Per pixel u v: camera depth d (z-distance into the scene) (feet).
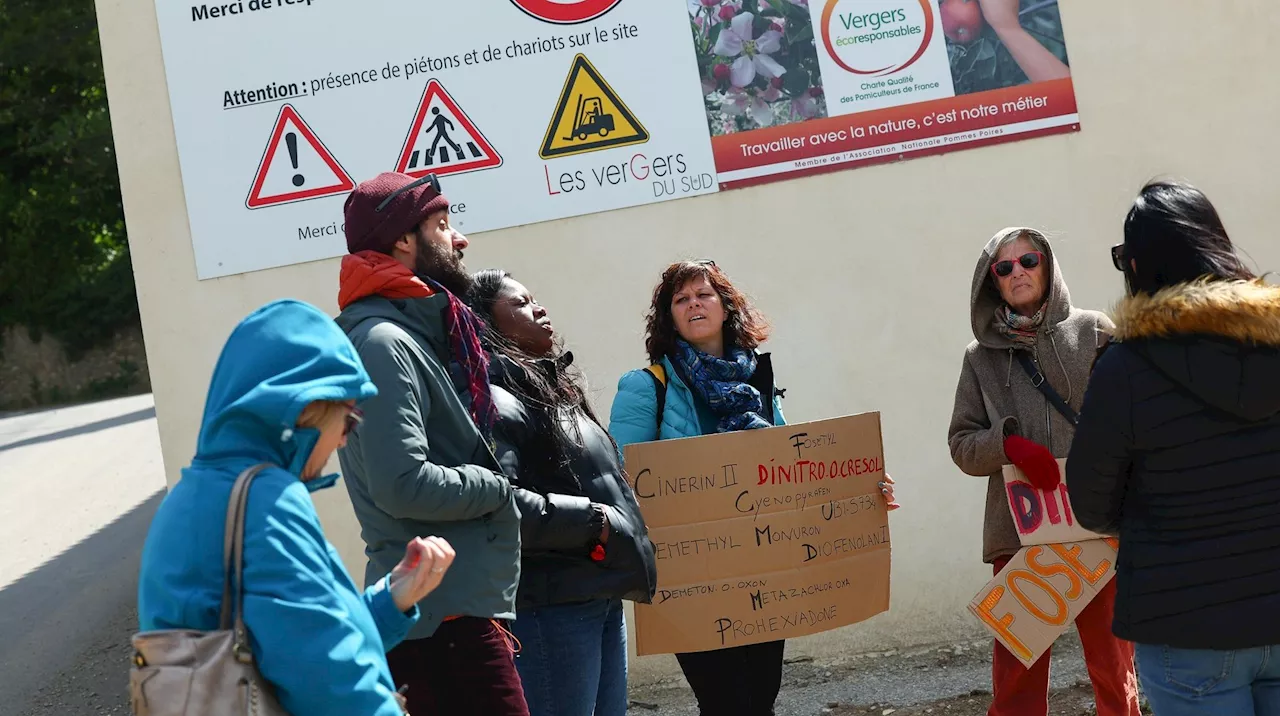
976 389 12.19
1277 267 16.89
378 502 8.20
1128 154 16.84
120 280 93.66
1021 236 11.79
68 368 92.73
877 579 11.71
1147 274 8.38
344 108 15.99
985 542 12.16
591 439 10.08
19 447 50.16
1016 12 16.76
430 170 16.12
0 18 90.99
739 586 11.24
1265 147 16.93
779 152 16.56
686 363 11.66
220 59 15.90
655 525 11.14
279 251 15.98
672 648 11.18
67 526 30.60
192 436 15.89
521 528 9.12
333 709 5.72
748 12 16.48
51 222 94.12
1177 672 8.09
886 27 16.62
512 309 10.37
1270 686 8.11
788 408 16.60
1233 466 7.89
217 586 5.75
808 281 16.62
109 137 92.22
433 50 16.10
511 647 8.96
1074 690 14.62
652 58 16.39
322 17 15.96
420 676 8.57
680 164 16.46
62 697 18.08
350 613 6.00
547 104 16.24
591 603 9.89
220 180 15.92
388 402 8.20
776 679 11.63
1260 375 7.77
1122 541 8.41
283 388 6.00
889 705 14.93
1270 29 16.94
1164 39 16.87
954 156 16.71
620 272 16.40
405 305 8.93
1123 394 8.14
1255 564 7.82
